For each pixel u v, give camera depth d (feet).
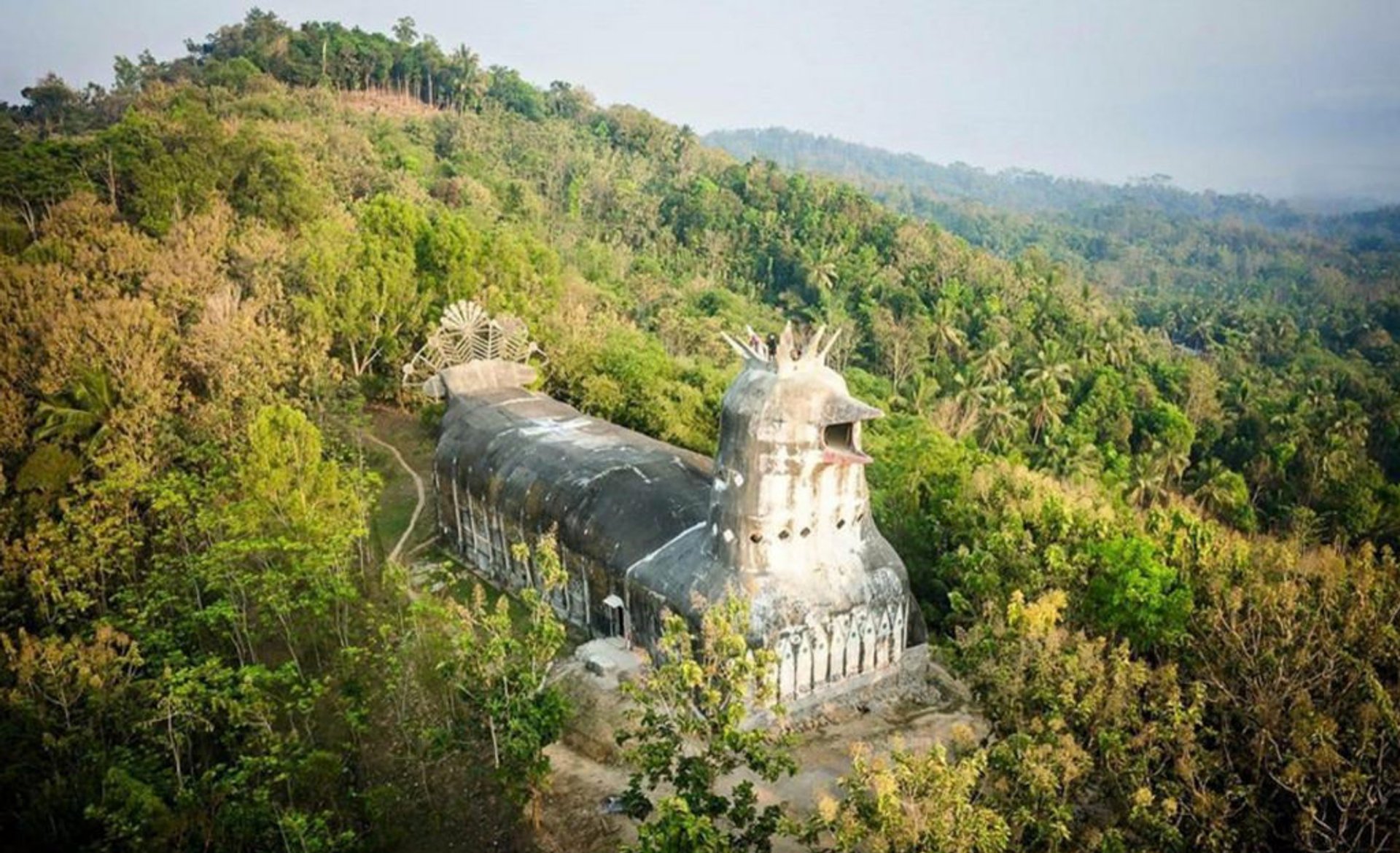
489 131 500.74
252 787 88.33
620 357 189.16
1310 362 450.30
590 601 118.42
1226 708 81.66
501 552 134.21
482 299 199.82
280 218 235.81
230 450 135.13
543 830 88.17
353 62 535.19
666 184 526.16
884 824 61.11
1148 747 73.72
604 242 424.87
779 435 98.53
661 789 92.17
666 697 80.79
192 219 200.23
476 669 86.79
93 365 140.26
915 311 393.29
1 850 86.79
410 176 356.79
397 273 193.36
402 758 99.96
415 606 102.17
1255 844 71.82
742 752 78.89
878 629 106.83
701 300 375.66
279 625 117.39
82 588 116.06
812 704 104.06
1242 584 101.55
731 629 84.33
